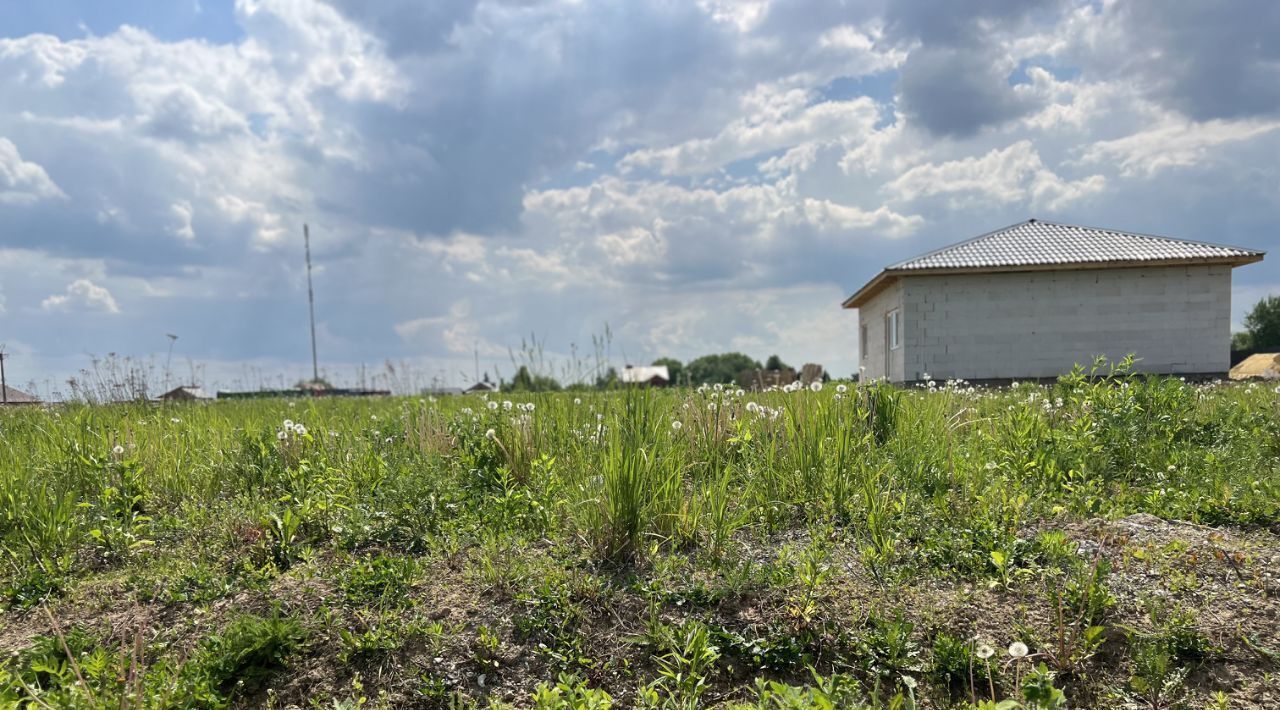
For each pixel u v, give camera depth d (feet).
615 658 10.68
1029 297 63.57
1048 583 11.60
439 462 18.07
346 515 15.08
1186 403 21.45
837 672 10.29
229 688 10.19
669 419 18.33
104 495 15.85
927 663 10.19
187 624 11.50
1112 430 18.53
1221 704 9.39
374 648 10.78
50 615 10.42
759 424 18.89
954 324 63.93
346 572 12.63
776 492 15.80
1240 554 12.32
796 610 11.08
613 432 14.96
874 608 11.24
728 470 15.29
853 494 15.28
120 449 17.74
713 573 12.37
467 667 10.53
